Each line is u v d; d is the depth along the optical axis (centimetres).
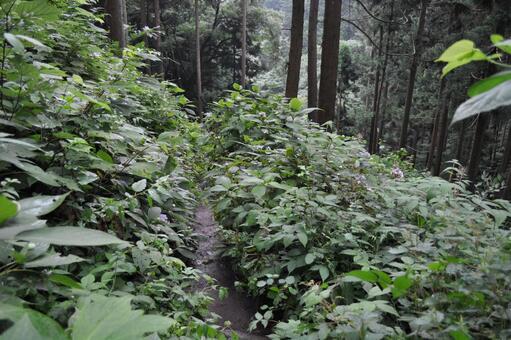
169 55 2567
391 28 2012
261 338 254
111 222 252
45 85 231
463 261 173
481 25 1453
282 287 256
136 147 338
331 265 261
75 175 239
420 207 285
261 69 2916
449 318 151
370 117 2364
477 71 1479
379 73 2103
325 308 193
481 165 1939
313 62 1188
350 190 355
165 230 290
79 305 140
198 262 349
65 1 457
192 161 527
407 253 250
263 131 505
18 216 98
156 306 219
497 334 149
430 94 2081
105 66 452
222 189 359
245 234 342
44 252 130
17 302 112
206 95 2608
